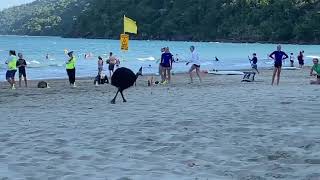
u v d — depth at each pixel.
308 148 6.91
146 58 58.91
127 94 16.91
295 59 61.09
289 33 143.12
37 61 52.09
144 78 28.91
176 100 14.22
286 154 6.62
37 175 5.79
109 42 146.00
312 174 5.48
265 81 25.08
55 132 8.91
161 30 177.62
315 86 19.33
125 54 72.50
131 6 190.50
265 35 147.12
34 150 7.34
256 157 6.54
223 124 9.25
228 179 5.46
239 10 158.38
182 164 6.27
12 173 5.90
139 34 183.38
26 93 19.33
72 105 13.82
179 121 9.76
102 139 8.11
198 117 10.28
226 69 42.06
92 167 6.17
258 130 8.45
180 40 171.38
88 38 196.50
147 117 10.59
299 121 9.30
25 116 11.43
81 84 24.94
